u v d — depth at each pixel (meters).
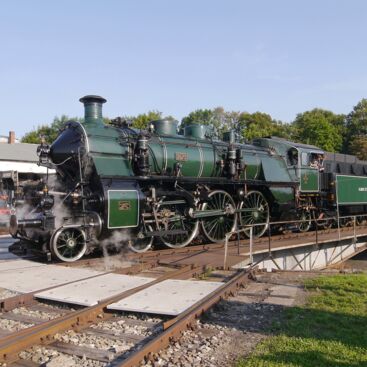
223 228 12.43
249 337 4.79
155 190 10.52
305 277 8.17
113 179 9.55
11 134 37.31
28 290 6.61
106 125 10.68
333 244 14.82
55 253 8.81
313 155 16.52
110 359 4.13
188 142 12.08
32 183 10.72
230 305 6.11
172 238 11.14
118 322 5.25
